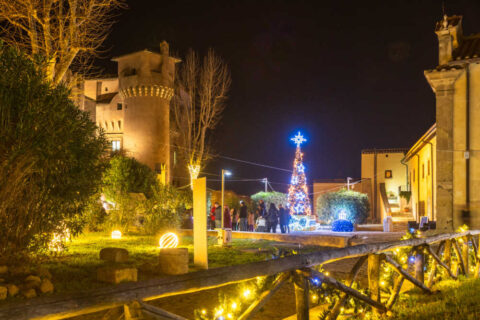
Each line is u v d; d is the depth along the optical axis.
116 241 15.94
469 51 18.38
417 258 6.96
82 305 2.13
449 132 17.83
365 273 10.16
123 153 43.47
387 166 41.12
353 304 5.84
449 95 17.92
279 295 7.82
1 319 1.82
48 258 9.85
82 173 9.43
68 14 15.04
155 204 20.34
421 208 29.42
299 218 27.69
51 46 14.71
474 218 17.27
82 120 9.61
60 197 9.18
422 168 29.02
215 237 19.80
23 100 8.18
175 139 51.19
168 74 46.56
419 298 6.64
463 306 5.50
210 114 42.44
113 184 19.72
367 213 31.50
